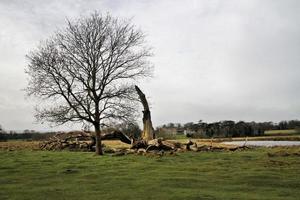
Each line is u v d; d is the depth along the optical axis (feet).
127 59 132.16
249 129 439.63
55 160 103.55
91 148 158.71
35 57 124.36
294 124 531.50
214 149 153.58
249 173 69.62
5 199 47.83
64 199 47.60
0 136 309.83
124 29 134.21
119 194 50.34
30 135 319.47
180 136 372.38
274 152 128.06
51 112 124.47
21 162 97.66
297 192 51.72
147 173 71.67
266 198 47.09
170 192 51.55
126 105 129.59
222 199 46.52
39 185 58.85
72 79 125.70
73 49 127.95
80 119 124.57
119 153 124.67
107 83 127.85
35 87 125.08
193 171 74.64
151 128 171.53
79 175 70.44
